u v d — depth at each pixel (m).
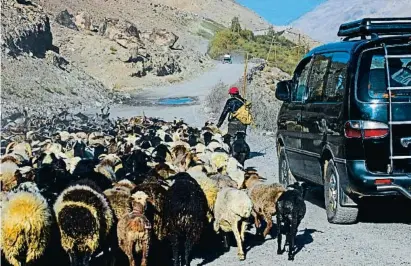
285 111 13.88
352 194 10.75
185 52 95.06
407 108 10.40
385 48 10.55
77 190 8.69
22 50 57.88
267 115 31.25
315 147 11.89
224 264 9.40
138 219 8.66
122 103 54.69
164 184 10.24
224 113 17.78
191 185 9.30
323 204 13.22
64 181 11.10
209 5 196.88
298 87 13.48
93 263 9.41
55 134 21.70
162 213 9.23
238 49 102.94
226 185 10.69
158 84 72.75
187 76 79.69
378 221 11.68
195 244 9.93
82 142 17.78
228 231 9.95
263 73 60.75
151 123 27.11
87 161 13.12
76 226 8.34
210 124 23.67
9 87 46.66
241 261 9.52
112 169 12.67
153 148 15.95
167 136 20.05
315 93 12.27
